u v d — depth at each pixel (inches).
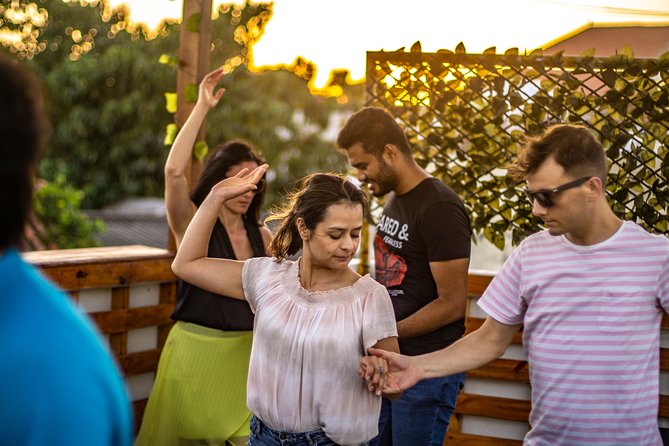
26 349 37.1
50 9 623.5
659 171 129.1
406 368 86.3
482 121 143.3
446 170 147.2
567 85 134.3
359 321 82.8
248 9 491.5
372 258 167.8
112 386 40.3
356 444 83.6
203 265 90.4
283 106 633.0
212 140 586.2
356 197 83.7
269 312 85.1
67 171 617.6
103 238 633.0
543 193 82.0
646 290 81.3
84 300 139.0
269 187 612.1
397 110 150.5
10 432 36.4
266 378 84.3
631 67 129.0
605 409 81.6
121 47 616.1
